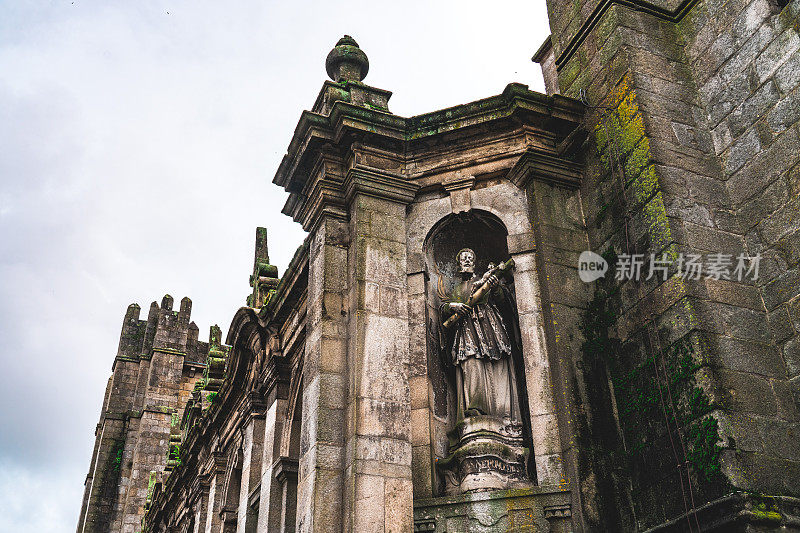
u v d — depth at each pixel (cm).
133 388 4834
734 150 1234
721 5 1323
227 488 2217
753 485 969
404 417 1217
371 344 1261
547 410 1202
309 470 1212
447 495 1209
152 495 3797
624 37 1354
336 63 1591
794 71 1167
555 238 1317
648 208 1205
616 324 1219
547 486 1133
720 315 1098
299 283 1747
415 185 1426
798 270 1098
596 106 1377
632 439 1133
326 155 1446
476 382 1285
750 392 1045
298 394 1805
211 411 2438
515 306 1363
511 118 1412
